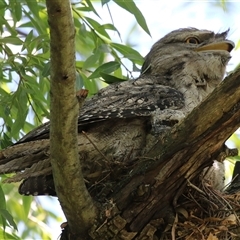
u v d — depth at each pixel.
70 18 5.32
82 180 6.27
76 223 6.52
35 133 7.39
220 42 9.31
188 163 6.42
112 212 6.46
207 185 7.00
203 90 8.89
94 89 10.02
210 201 6.77
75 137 6.02
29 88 9.55
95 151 7.38
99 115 7.39
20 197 12.53
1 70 9.30
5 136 9.16
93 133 7.51
